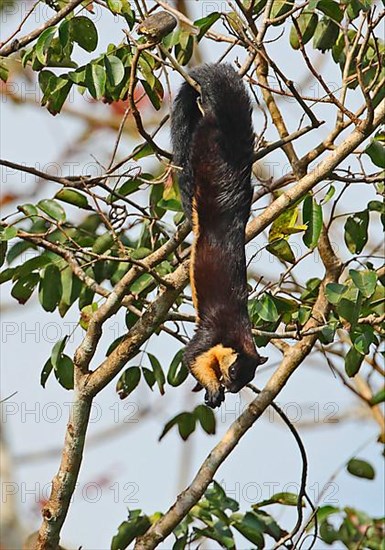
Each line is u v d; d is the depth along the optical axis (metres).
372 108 9.78
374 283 9.95
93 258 11.16
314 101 10.24
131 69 9.50
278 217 10.62
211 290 9.85
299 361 10.80
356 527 11.83
